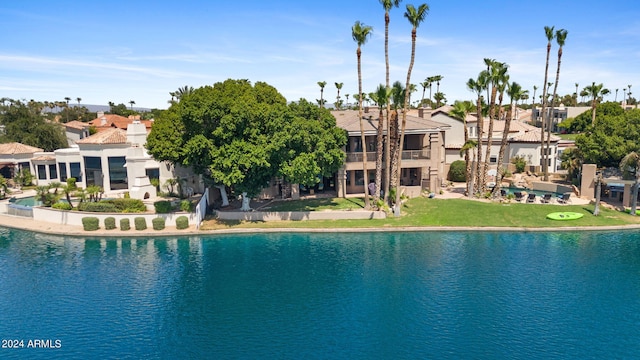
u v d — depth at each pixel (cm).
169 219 4056
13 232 4053
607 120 5309
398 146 4931
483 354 2078
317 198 4944
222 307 2556
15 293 2734
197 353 2102
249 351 2119
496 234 3853
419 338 2219
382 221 4134
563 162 5950
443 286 2806
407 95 4162
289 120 4000
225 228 3978
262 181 4141
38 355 2083
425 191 5166
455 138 6506
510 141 6431
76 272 3069
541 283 2830
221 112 3825
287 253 3441
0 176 5441
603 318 2389
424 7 4047
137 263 3244
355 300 2633
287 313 2486
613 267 3070
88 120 12556
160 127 4381
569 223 4019
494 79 4669
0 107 7275
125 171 5509
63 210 4228
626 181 4491
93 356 2077
